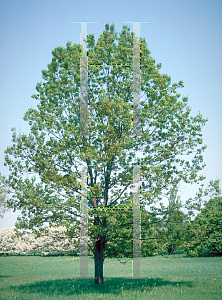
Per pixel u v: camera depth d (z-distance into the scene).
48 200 12.62
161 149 13.45
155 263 29.30
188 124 14.45
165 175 13.76
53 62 14.05
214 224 36.44
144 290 12.69
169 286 14.02
